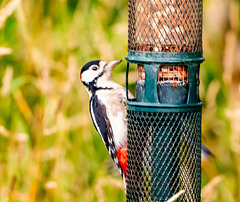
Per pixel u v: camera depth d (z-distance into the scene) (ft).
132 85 37.93
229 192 34.50
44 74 36.47
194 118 26.58
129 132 28.19
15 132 35.60
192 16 26.71
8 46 37.93
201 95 39.04
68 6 40.11
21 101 36.35
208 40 40.01
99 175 35.06
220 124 37.96
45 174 35.24
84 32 38.19
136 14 27.25
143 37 26.99
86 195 34.30
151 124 26.50
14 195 33.63
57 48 37.99
